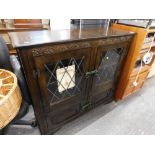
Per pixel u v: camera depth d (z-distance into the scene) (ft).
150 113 4.32
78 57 2.46
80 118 4.02
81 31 3.00
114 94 4.59
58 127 3.36
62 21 3.45
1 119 1.89
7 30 4.34
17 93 2.16
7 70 2.47
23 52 1.78
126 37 3.04
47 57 2.05
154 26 3.22
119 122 3.94
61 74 2.60
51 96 2.71
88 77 2.94
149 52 4.00
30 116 3.87
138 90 5.43
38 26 4.54
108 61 3.23
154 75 6.44
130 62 3.67
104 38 2.56
